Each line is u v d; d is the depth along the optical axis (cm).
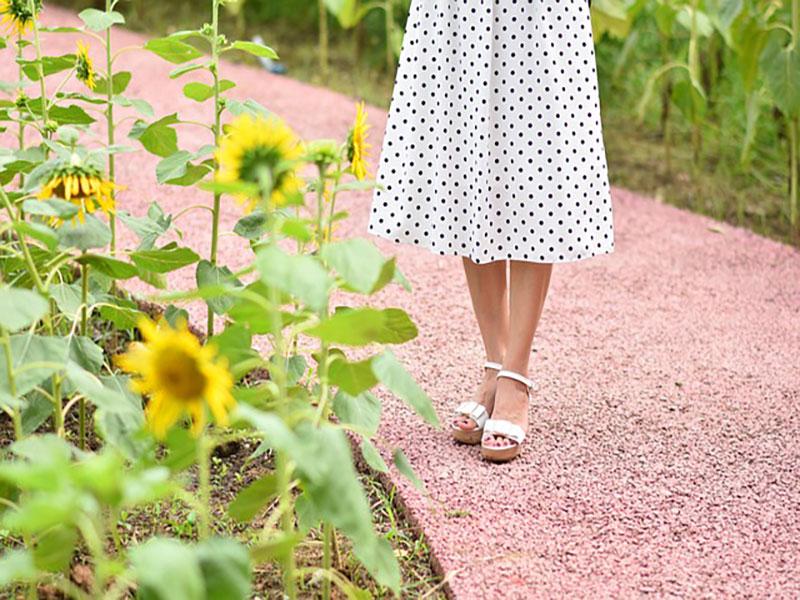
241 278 405
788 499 274
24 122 300
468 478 280
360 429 202
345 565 247
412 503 266
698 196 530
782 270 445
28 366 198
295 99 636
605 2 540
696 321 390
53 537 191
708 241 472
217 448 292
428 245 298
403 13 744
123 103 311
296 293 173
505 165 285
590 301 405
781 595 236
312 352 241
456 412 312
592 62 286
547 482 279
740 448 300
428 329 373
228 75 675
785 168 560
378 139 584
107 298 279
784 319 396
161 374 170
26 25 307
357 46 717
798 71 457
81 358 235
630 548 252
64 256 244
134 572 158
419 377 337
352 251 190
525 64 279
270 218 188
